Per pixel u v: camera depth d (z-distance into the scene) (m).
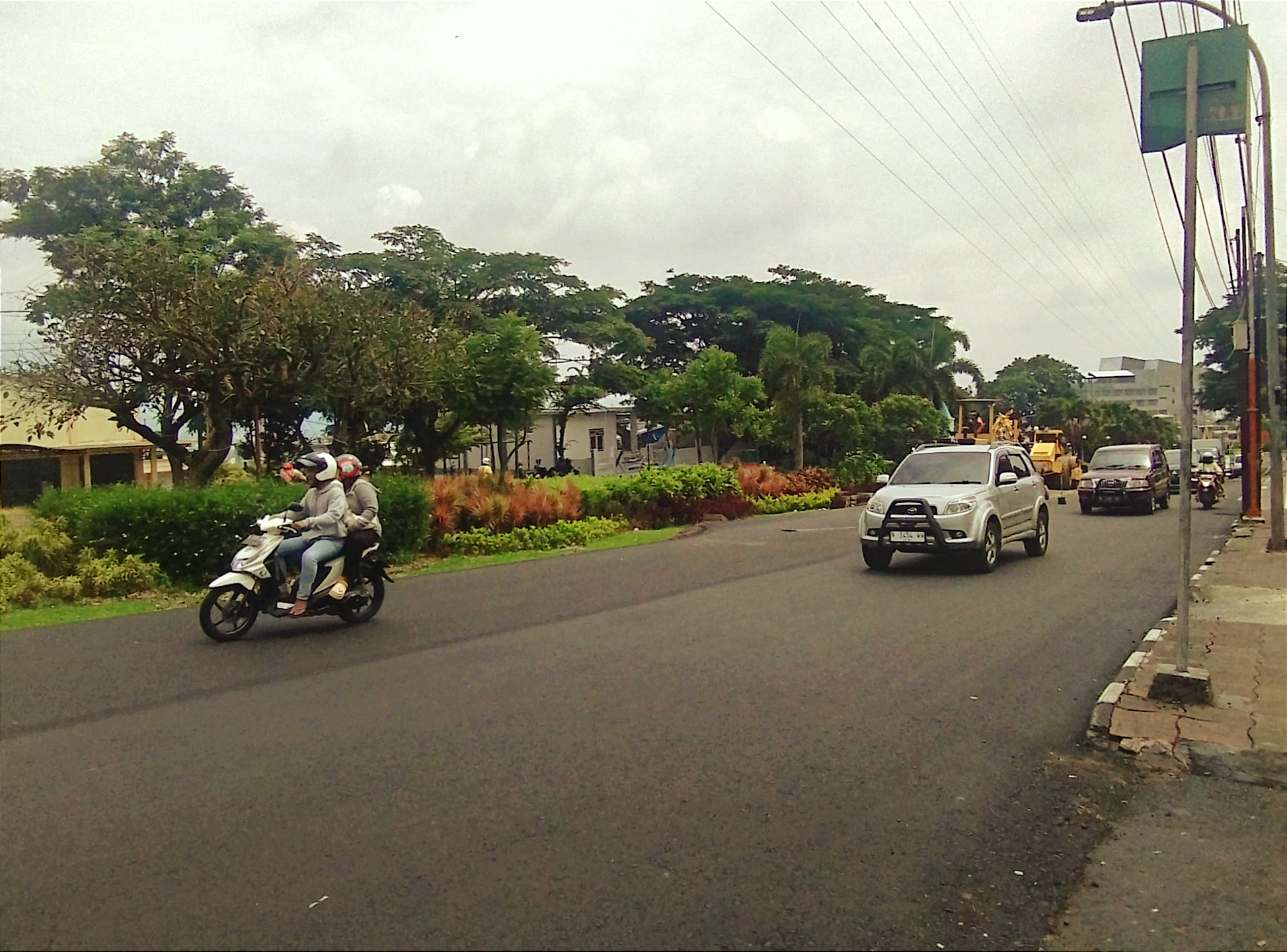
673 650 8.71
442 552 17.23
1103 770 5.66
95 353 18.28
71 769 5.61
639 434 59.28
